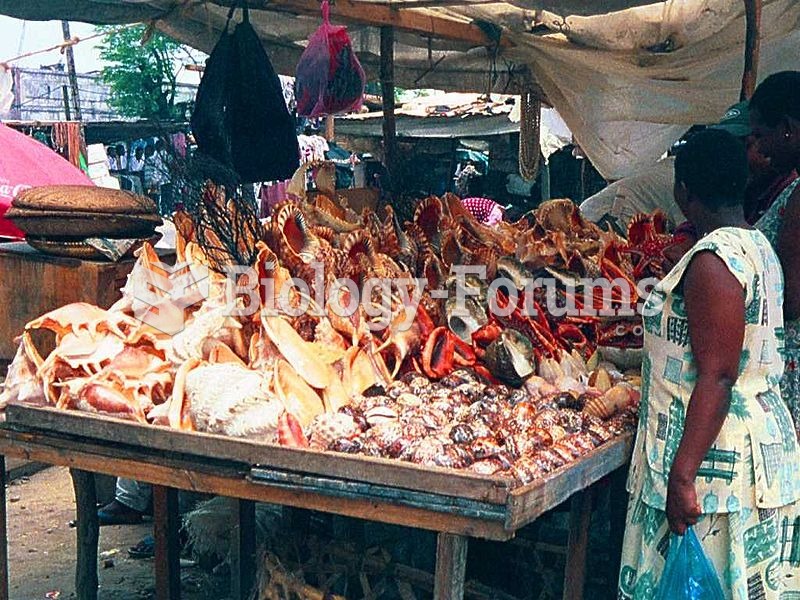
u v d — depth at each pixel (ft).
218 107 16.15
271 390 8.25
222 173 9.65
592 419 8.70
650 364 7.66
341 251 9.58
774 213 8.34
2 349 13.12
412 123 39.04
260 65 16.42
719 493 7.20
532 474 7.19
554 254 10.87
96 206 12.25
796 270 7.84
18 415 8.81
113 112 51.93
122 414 8.51
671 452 7.43
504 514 6.61
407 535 11.08
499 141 41.42
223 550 12.42
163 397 8.93
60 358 8.94
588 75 23.07
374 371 9.19
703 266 7.09
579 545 9.11
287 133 16.75
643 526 7.75
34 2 15.99
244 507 11.23
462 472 6.81
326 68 15.08
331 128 35.83
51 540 14.61
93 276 12.34
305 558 10.91
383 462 7.05
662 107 23.27
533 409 8.62
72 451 8.60
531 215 13.51
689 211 7.75
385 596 10.36
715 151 7.50
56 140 36.27
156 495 10.71
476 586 10.37
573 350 10.39
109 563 13.60
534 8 16.88
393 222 11.03
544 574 10.85
